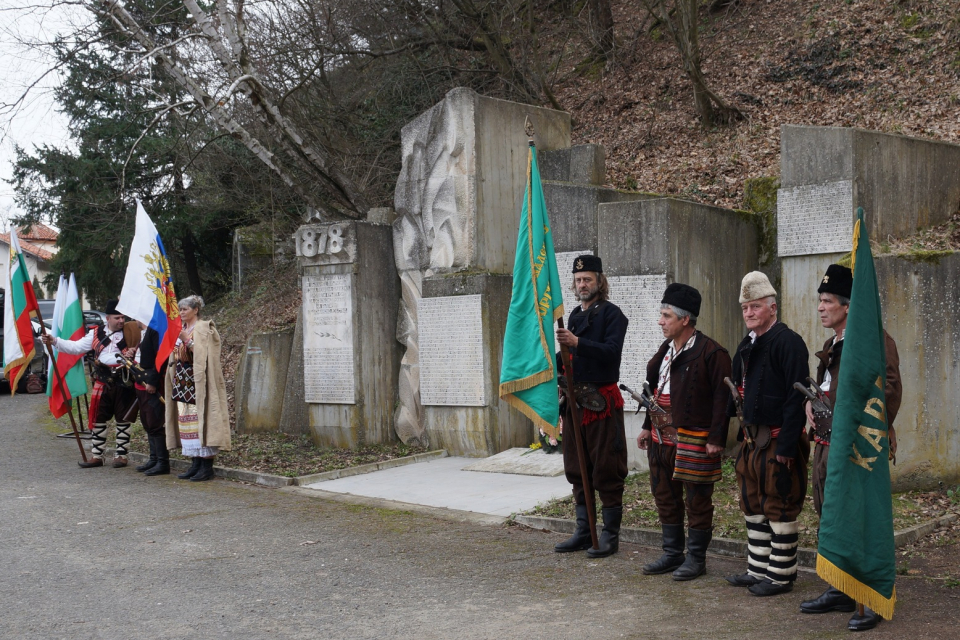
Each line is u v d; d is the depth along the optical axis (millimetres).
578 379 6188
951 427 7445
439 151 10891
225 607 5266
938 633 4391
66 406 11328
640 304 8570
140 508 8312
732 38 18672
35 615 5176
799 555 5754
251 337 12695
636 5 22047
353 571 6008
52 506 8430
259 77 13445
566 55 20906
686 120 16438
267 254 20062
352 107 17359
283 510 8148
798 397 4938
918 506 6871
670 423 5625
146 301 9781
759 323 5148
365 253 11148
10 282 11141
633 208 8609
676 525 5730
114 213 20562
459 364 10477
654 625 4691
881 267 7262
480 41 18047
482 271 10516
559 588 5457
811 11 18031
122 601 5418
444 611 5082
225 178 18781
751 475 5199
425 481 9211
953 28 15156
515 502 7949
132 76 14086
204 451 9867
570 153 11250
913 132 12461
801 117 14797
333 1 16359
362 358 11078
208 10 15562
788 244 8977
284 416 12242
